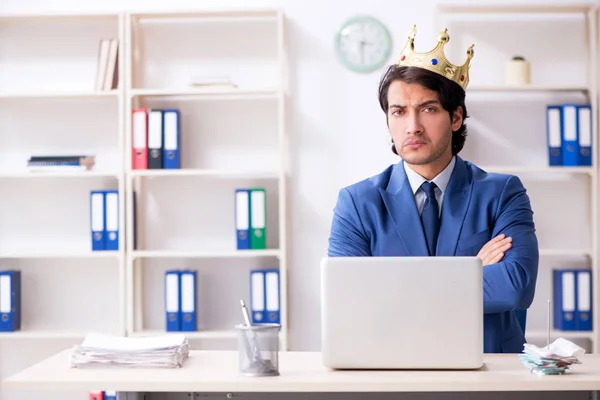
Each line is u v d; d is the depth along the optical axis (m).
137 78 4.37
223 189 4.41
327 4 4.33
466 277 1.82
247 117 4.39
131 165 4.18
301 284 4.33
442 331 1.82
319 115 4.32
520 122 4.34
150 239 4.41
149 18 4.35
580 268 4.29
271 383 1.72
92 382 1.73
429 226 2.31
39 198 4.46
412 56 2.24
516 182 2.38
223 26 4.39
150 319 4.40
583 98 4.34
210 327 4.39
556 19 4.34
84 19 4.35
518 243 2.26
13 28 4.43
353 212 2.36
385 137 4.31
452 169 2.34
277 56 4.38
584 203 4.34
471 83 4.34
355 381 1.72
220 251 4.14
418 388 1.71
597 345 4.09
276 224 4.38
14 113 4.45
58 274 4.45
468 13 4.32
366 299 1.83
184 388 1.73
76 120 4.44
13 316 4.29
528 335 4.09
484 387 1.71
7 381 1.73
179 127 4.22
